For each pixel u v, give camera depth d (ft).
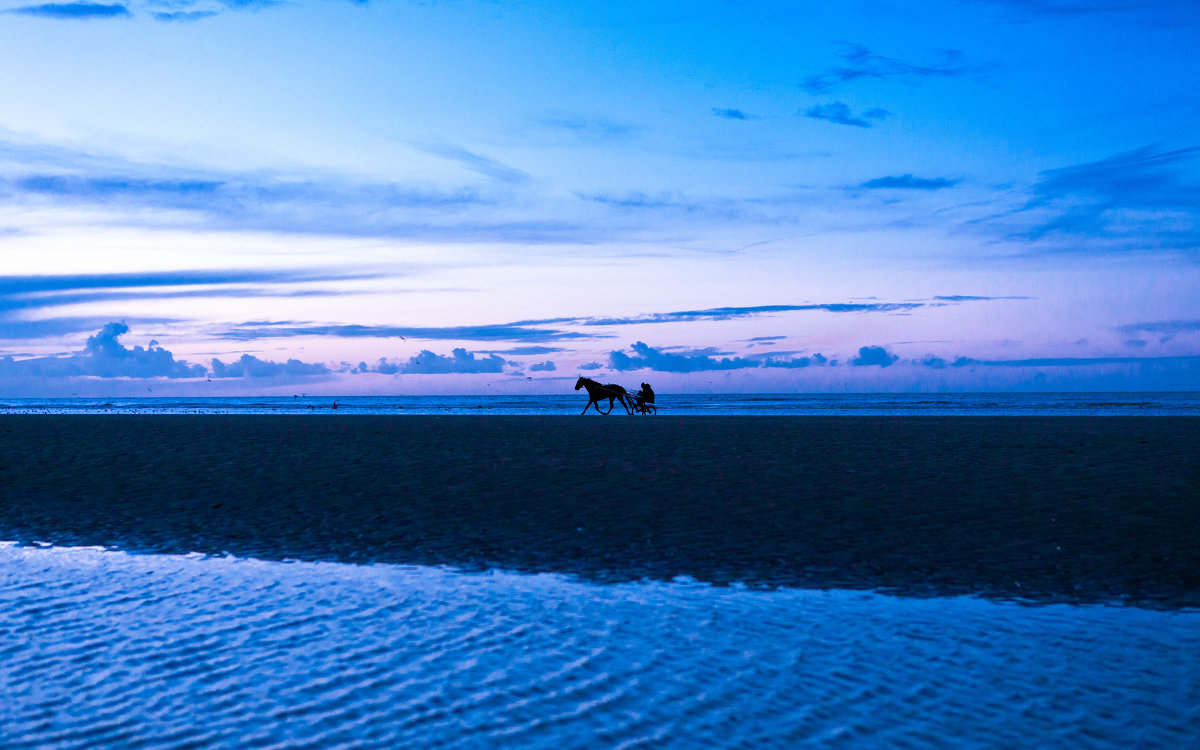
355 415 130.00
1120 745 13.69
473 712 15.15
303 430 81.97
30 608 22.52
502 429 83.56
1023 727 14.43
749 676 17.03
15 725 14.60
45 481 46.37
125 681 16.79
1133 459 51.39
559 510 36.70
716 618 21.43
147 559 29.04
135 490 43.21
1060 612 21.84
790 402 272.92
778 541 30.35
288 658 18.17
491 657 18.26
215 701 15.69
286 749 13.60
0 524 35.65
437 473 47.96
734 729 14.37
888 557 27.84
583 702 15.62
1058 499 37.40
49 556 29.68
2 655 18.43
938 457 54.19
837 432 77.97
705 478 45.37
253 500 40.06
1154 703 15.51
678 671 17.35
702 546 29.84
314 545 30.86
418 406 252.42
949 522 32.96
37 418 115.24
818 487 41.86
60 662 17.94
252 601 23.27
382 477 46.65
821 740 13.91
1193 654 18.38
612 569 26.91
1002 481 42.98
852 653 18.52
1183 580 24.62
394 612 22.03
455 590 24.50
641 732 14.26
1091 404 229.45
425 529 33.27
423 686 16.49
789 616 21.59
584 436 73.20
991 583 24.67
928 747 13.64
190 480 46.24
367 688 16.38
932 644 19.20
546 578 25.93
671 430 81.76
